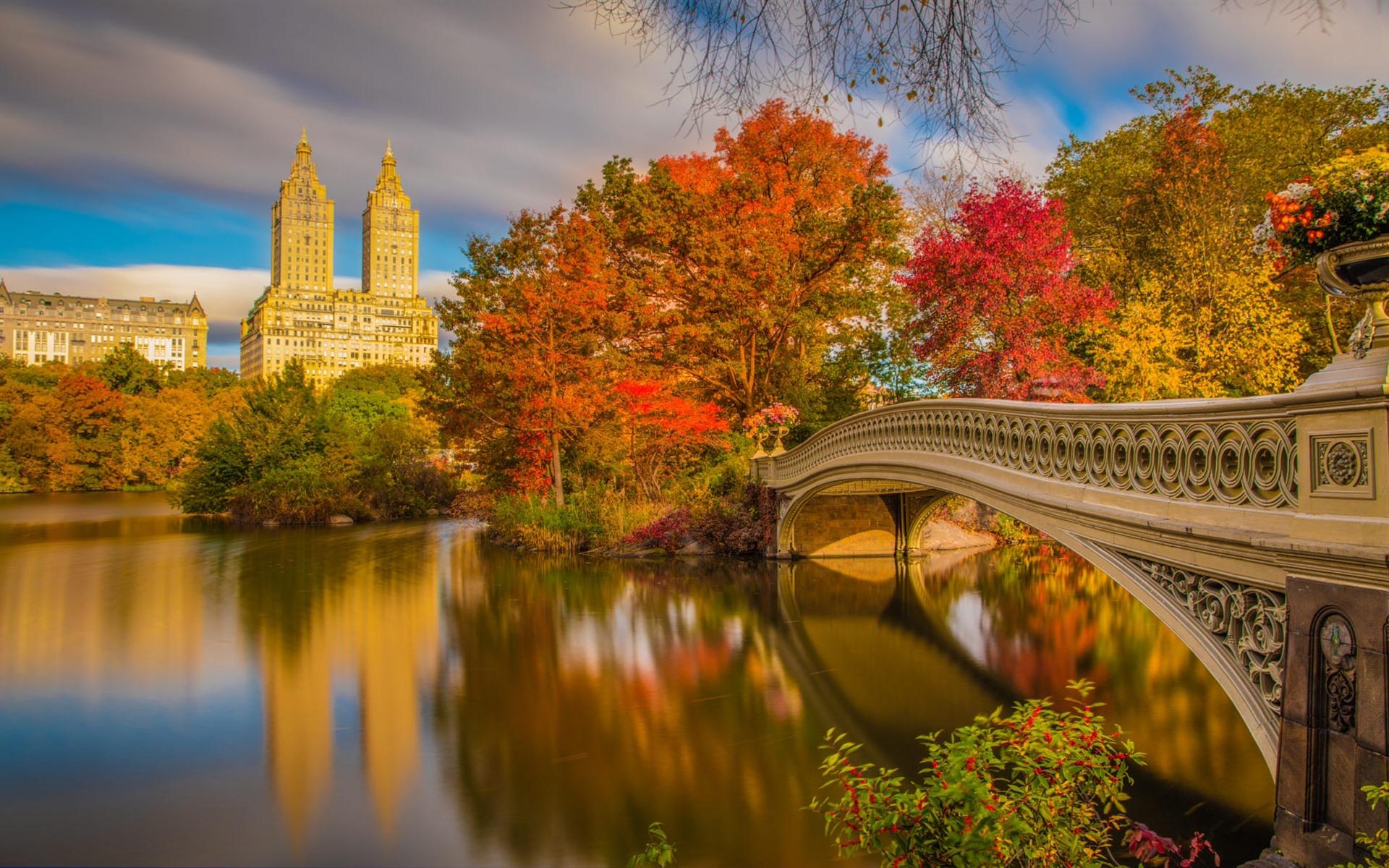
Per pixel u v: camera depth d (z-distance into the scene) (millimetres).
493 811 5852
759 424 20062
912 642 10742
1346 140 21109
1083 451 6160
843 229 23188
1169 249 18750
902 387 24094
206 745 7145
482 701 8383
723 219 23516
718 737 7320
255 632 11469
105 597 14117
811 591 14492
